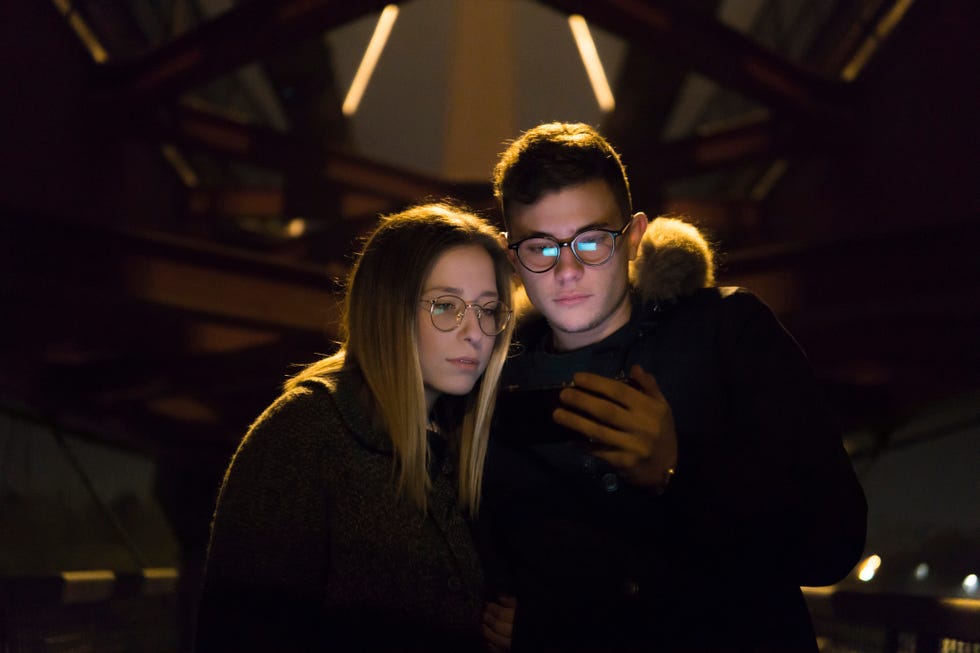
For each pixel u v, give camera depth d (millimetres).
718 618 2049
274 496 1830
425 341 1985
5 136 10641
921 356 9156
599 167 2133
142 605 8562
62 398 11641
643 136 23844
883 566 9500
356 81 26375
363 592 1854
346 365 2062
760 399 2070
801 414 2035
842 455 2016
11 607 5285
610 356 2260
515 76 26812
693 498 2025
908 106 12000
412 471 1908
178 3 20062
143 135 14805
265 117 28000
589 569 2145
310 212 19500
